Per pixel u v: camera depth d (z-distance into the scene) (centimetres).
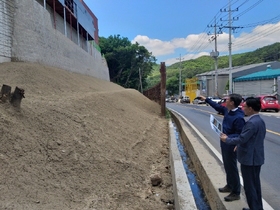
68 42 2019
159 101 2991
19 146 470
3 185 380
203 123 1659
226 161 432
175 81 9531
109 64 5938
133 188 534
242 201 429
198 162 675
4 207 339
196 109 3303
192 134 1085
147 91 3550
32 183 412
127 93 2242
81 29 2995
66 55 1939
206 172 561
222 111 463
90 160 556
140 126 1159
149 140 995
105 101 1197
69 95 1007
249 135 357
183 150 1016
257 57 6075
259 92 3791
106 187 498
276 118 1881
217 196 454
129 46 6006
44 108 668
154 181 580
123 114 1181
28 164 446
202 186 602
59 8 2205
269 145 945
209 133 1220
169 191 556
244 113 412
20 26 1273
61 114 686
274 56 5444
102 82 2720
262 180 588
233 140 372
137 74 6081
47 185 426
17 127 511
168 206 480
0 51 1127
